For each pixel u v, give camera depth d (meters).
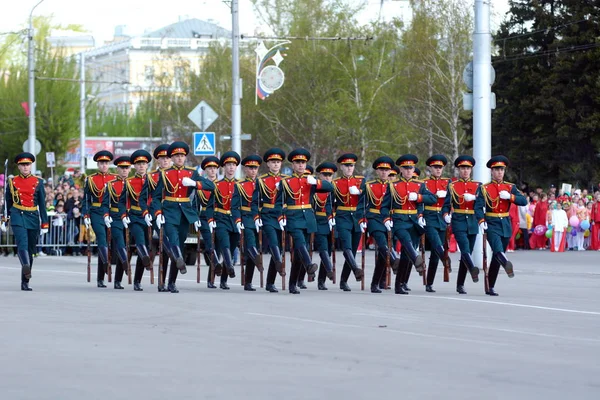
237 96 51.59
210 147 46.69
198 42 158.75
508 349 17.22
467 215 27.80
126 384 14.14
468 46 82.69
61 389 13.81
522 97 75.31
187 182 27.86
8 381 14.37
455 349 17.20
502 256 27.22
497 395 13.41
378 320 21.22
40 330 19.48
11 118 103.31
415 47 84.00
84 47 143.38
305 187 27.80
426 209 28.42
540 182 75.81
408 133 84.69
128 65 164.50
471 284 31.80
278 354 16.66
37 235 28.58
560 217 51.94
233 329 19.66
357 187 28.44
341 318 21.53
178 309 23.19
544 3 76.25
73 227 48.78
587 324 20.77
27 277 28.20
